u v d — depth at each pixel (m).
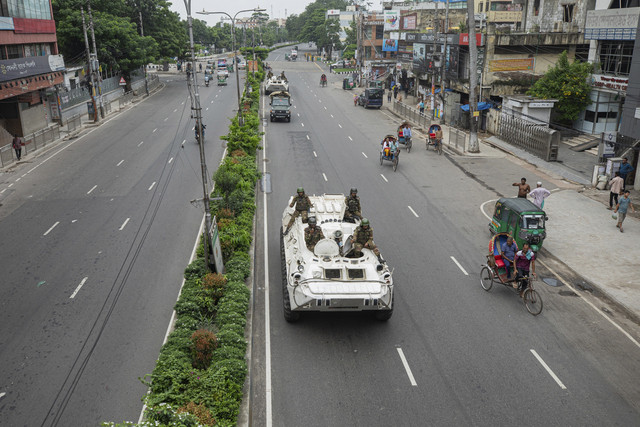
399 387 11.15
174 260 17.52
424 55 53.53
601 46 34.50
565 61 35.59
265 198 24.16
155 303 14.74
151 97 60.25
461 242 19.30
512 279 15.02
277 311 14.23
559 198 24.52
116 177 27.75
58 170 29.34
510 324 13.80
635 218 21.77
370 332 13.32
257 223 20.86
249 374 11.23
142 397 9.89
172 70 97.38
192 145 35.19
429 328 13.53
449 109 43.19
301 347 12.58
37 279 16.22
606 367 11.96
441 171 29.45
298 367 11.80
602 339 13.13
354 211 17.05
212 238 14.48
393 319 13.98
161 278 16.25
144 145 35.44
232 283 14.34
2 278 16.30
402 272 16.80
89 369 11.80
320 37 130.75
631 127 25.36
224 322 12.58
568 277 16.66
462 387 11.16
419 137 39.44
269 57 136.62
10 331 13.34
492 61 39.81
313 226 14.23
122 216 21.81
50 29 42.25
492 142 36.62
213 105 53.47
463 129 41.19
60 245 18.83
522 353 12.45
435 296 15.27
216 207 20.48
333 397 10.81
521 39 39.75
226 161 26.12
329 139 38.31
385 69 77.12
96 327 13.52
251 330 13.15
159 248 18.50
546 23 46.56
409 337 13.09
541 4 47.03
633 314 14.30
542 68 41.16
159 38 73.75
